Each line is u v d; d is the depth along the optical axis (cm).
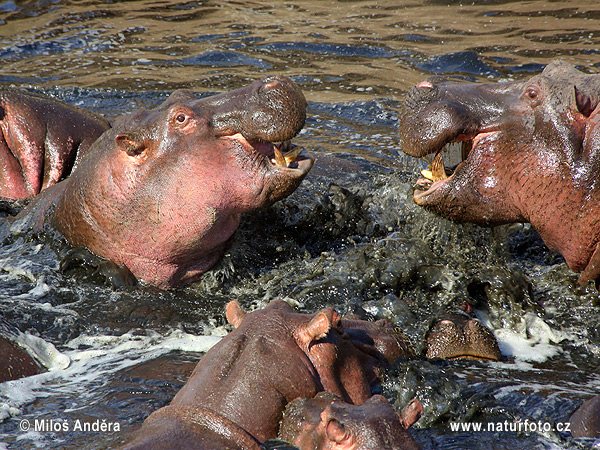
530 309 2177
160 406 1719
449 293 2186
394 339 1906
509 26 5138
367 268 2295
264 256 2547
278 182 2175
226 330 2134
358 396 1666
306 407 1500
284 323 1667
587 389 1831
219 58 4666
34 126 2944
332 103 4012
